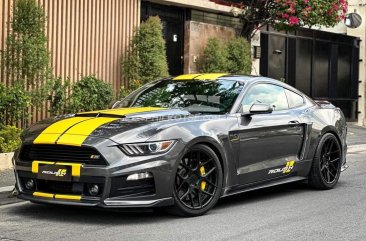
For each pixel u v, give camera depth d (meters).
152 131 5.86
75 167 5.67
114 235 5.49
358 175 9.72
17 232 5.63
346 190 8.17
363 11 20.97
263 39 17.30
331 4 14.66
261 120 7.02
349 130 18.58
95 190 5.66
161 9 14.16
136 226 5.84
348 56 21.16
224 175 6.48
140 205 5.69
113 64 12.67
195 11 14.96
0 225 5.92
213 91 7.14
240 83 7.23
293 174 7.61
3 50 10.33
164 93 7.36
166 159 5.80
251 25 15.68
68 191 5.82
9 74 10.31
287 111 7.61
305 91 19.19
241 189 6.81
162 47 12.85
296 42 18.66
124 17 12.86
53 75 10.98
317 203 7.18
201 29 14.96
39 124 6.48
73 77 11.86
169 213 6.22
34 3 10.25
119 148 5.68
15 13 10.12
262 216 6.39
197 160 6.19
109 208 5.71
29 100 9.86
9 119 9.92
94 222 6.02
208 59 14.69
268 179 7.16
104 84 11.42
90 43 12.20
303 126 7.71
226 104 6.88
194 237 5.43
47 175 5.83
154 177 5.73
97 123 6.06
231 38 15.38
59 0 11.55
